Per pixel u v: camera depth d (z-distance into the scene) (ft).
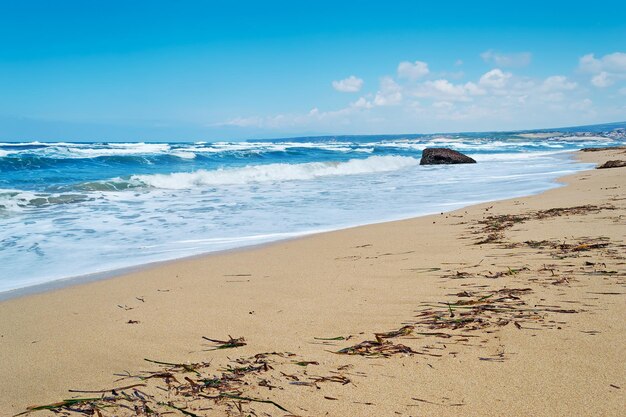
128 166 84.28
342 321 12.84
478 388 8.62
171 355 11.19
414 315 12.92
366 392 8.77
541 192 45.80
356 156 122.72
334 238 26.84
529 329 11.17
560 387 8.42
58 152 99.55
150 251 25.16
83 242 27.35
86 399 9.07
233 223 33.14
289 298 15.39
